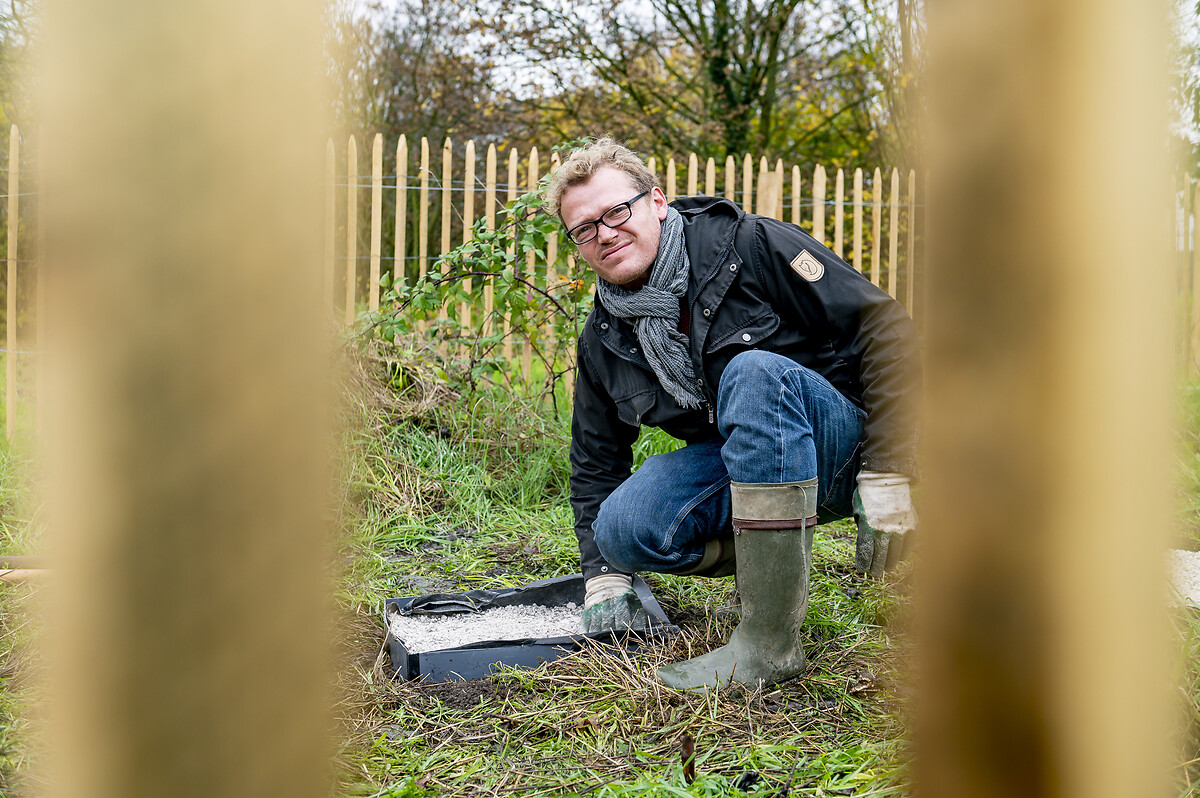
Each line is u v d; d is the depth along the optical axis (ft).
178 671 1.02
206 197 0.99
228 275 1.00
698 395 7.21
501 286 15.15
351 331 14.15
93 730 1.03
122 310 0.99
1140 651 1.07
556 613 8.36
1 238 20.06
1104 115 1.03
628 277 6.98
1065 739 1.08
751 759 5.15
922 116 1.10
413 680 6.61
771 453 6.09
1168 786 1.08
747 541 6.17
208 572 1.01
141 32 0.97
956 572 1.10
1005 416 1.07
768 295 7.02
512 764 5.32
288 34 1.01
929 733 1.14
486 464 13.78
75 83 0.98
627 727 5.74
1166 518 1.06
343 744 5.27
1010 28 1.03
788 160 40.16
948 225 1.08
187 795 1.03
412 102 36.81
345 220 16.69
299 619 1.05
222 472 1.01
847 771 4.95
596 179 6.86
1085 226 1.04
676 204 7.35
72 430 1.00
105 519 1.00
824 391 6.68
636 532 7.04
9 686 5.98
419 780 5.10
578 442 8.05
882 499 6.39
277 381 1.02
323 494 1.07
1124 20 1.03
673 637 7.13
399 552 10.87
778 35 38.52
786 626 6.26
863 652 6.79
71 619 1.02
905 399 6.46
